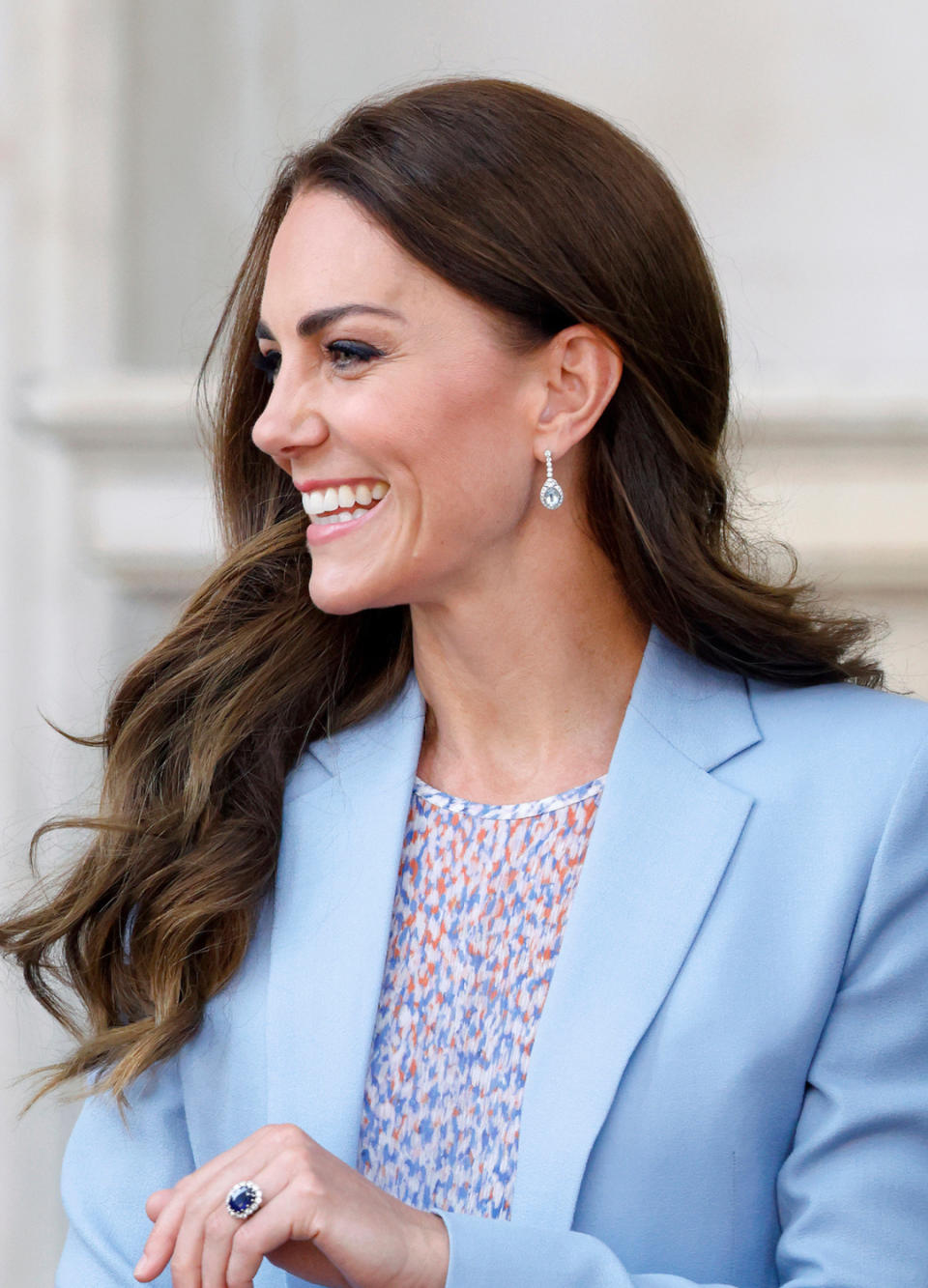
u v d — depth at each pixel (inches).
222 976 249.4
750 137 546.6
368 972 243.1
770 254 543.8
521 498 240.7
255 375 272.4
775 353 542.0
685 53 550.9
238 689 267.1
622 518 247.9
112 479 518.3
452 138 231.1
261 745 265.6
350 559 239.6
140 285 540.7
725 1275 220.8
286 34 563.2
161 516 516.4
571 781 250.8
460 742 258.1
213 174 559.5
